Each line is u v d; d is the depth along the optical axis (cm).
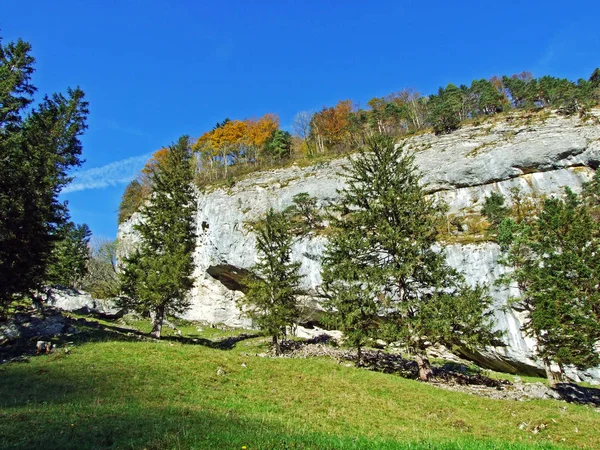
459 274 2366
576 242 2389
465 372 2747
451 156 4700
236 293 5238
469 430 1361
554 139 4206
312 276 4209
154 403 1262
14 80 2367
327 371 1986
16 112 2480
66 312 3625
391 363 2753
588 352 2195
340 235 2542
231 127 7594
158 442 812
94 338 2308
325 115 7338
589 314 2177
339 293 2431
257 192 5291
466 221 4288
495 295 3278
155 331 3144
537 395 2114
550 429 1402
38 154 2647
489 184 4469
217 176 6456
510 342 3136
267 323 3162
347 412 1424
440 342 2227
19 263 2258
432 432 1262
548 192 4141
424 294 2375
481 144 4656
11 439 820
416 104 7062
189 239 3612
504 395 1986
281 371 1912
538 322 2350
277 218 3794
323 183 5006
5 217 2188
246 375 1803
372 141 2700
